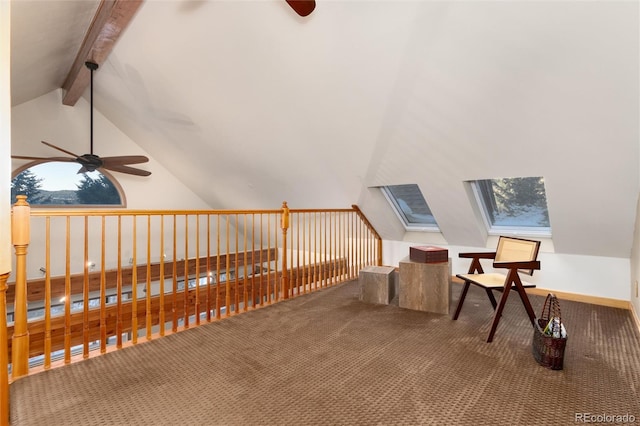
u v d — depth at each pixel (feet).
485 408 5.49
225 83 12.06
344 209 14.83
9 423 5.13
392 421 5.18
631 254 10.53
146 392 5.98
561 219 10.84
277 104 11.96
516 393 5.91
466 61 7.84
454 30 7.37
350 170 13.48
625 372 6.62
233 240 25.09
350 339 8.30
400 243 16.58
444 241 15.24
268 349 7.73
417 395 5.87
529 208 12.34
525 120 8.47
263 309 10.73
